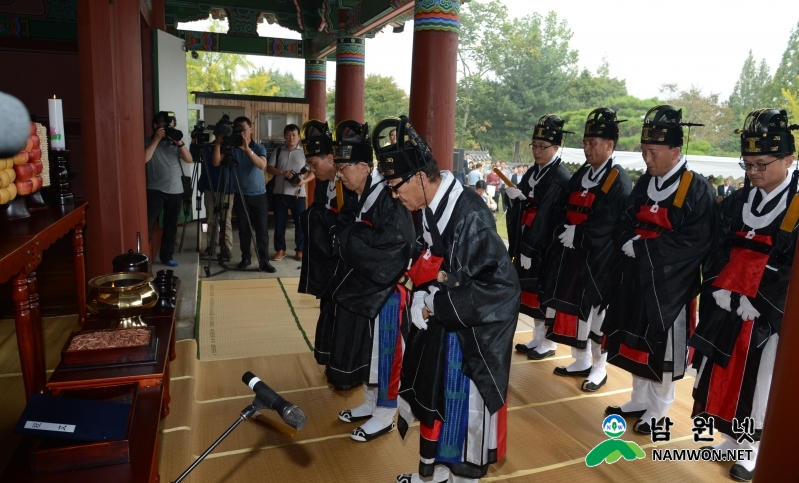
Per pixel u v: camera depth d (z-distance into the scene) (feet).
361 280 9.11
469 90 68.54
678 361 10.04
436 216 7.06
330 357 9.59
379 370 9.42
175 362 11.85
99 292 8.23
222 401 10.78
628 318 10.28
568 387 12.21
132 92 13.12
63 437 5.84
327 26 29.76
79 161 17.01
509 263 7.01
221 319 15.35
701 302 9.58
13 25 17.52
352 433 9.61
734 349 8.92
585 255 11.85
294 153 21.85
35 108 17.02
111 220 12.83
